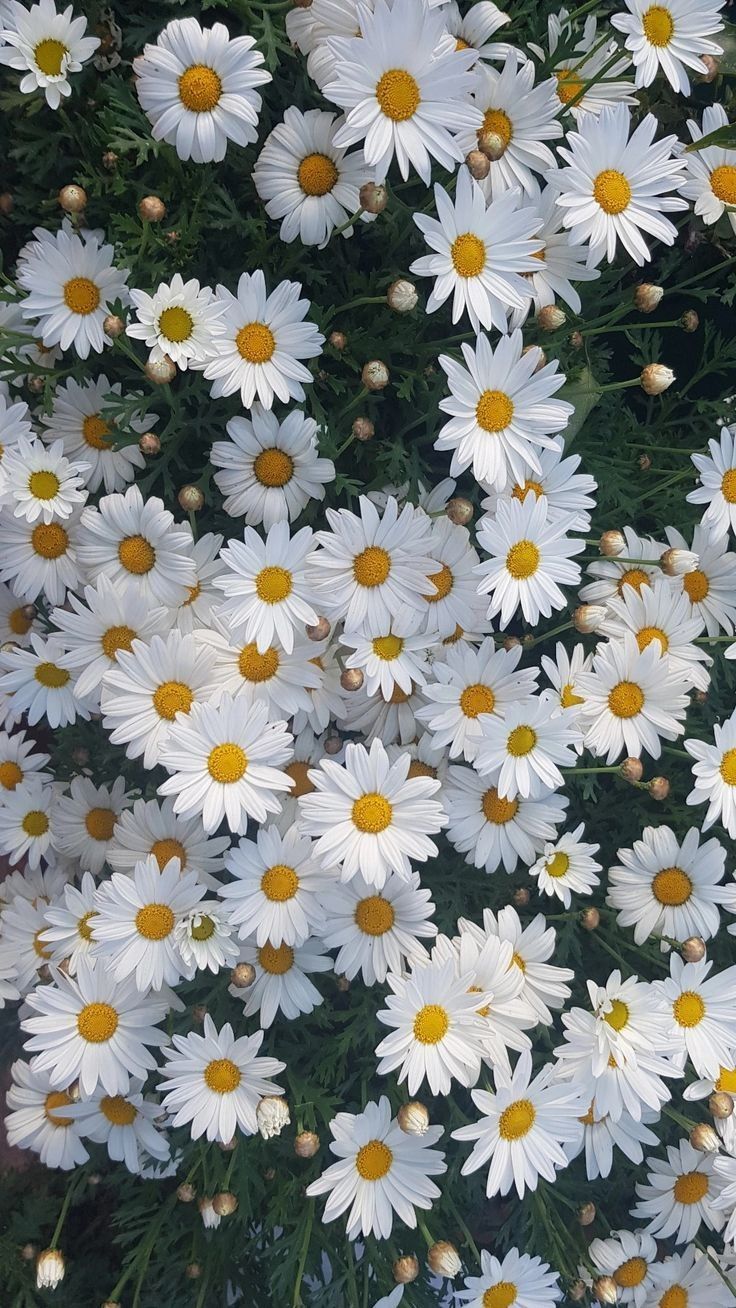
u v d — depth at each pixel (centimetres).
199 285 43
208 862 45
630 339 50
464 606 45
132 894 43
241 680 43
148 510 43
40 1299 51
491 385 41
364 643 43
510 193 40
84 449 45
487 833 45
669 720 45
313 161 42
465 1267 48
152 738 43
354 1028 46
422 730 46
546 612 43
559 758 43
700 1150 46
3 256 47
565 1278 48
